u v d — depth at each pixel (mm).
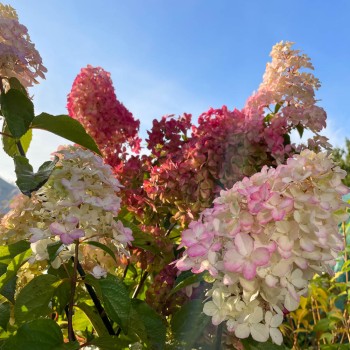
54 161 401
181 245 364
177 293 489
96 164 417
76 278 407
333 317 829
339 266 1033
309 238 333
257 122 511
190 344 376
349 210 688
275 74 610
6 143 537
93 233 419
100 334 439
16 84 492
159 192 555
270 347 366
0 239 455
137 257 527
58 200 410
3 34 489
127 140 801
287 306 332
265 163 511
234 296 342
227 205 342
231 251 322
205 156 501
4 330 449
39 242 410
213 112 576
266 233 327
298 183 345
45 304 402
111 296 394
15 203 462
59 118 469
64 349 349
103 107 782
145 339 409
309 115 566
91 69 806
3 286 421
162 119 688
